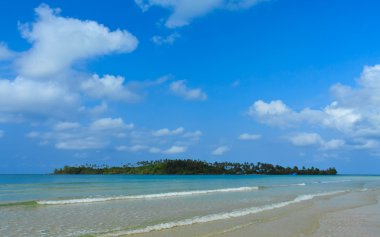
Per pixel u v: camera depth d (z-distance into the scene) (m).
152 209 27.09
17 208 27.20
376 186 69.31
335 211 26.12
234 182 91.06
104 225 19.73
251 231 17.94
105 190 51.28
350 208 28.19
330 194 44.06
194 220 21.36
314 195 42.03
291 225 19.77
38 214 24.00
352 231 18.09
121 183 77.19
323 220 21.70
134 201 33.50
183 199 36.00
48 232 17.72
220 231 17.86
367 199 36.78
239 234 17.19
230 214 24.19
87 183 75.75
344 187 64.31
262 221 21.12
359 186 69.12
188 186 65.69
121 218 22.38
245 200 35.06
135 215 23.75
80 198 35.47
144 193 45.25
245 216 23.27
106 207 28.19
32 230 18.23
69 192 46.56
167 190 52.19
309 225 19.84
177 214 24.33
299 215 23.81
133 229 18.34
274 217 22.83
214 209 27.28
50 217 22.66
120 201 33.50
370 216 23.56
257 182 91.88
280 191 50.50
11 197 37.91
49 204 30.12
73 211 25.64
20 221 21.02
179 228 18.66
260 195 41.91
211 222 20.66
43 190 50.34
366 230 18.41
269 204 31.06
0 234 17.22
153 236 16.61
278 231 18.02
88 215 23.62
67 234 17.22
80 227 19.09
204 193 45.56
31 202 30.91
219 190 51.62
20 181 86.44
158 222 20.83
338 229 18.64
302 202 32.94
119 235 16.91
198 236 16.66
